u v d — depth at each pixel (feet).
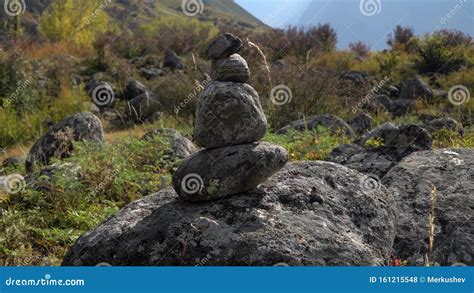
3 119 39.52
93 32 84.99
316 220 12.69
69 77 57.57
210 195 12.88
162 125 39.04
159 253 12.25
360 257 12.04
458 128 31.42
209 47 13.25
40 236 18.11
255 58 52.75
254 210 12.63
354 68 67.62
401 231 14.97
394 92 54.90
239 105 12.75
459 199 15.72
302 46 74.18
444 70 63.67
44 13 92.02
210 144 13.00
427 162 17.79
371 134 23.18
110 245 12.81
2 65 46.14
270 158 12.93
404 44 76.48
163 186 21.88
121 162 23.04
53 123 42.63
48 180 21.89
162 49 79.46
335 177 14.29
